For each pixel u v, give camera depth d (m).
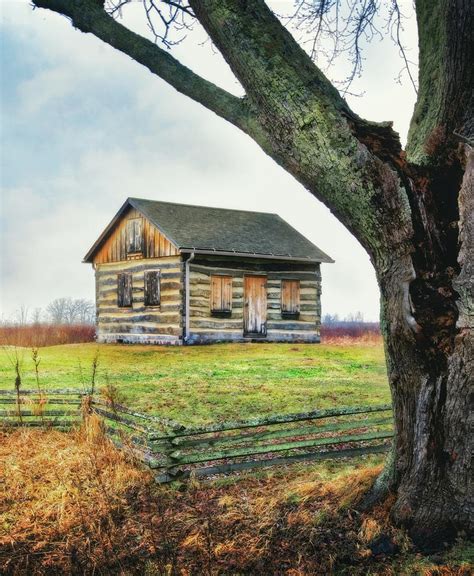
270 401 10.02
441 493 4.31
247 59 3.67
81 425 7.64
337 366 15.07
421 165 3.94
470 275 3.86
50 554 4.50
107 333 23.17
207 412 9.09
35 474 6.19
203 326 20.48
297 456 6.62
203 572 4.19
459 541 4.29
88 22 4.27
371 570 4.19
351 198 3.77
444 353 4.02
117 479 5.91
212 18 3.74
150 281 21.34
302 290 22.47
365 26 6.25
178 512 5.25
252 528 4.83
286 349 19.16
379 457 6.91
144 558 4.41
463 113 3.86
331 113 3.64
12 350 19.19
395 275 3.96
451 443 4.18
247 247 20.89
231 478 6.09
